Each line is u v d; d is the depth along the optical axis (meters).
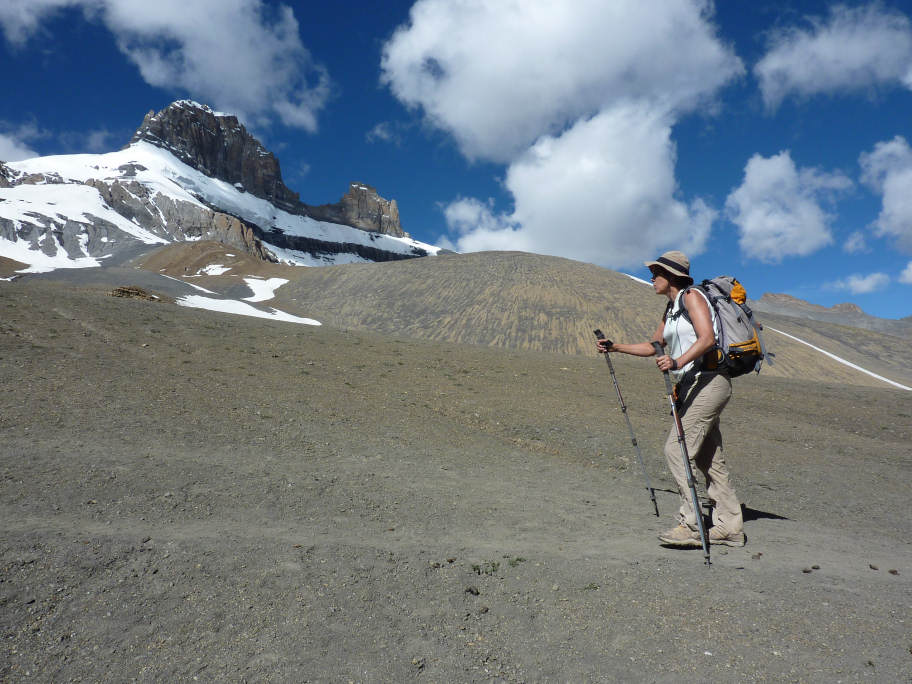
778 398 14.63
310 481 5.34
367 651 2.42
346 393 10.52
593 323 99.00
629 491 6.29
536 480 6.45
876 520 6.01
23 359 9.16
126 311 15.56
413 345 18.14
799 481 7.68
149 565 3.14
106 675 2.18
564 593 3.05
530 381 14.23
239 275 130.12
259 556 3.37
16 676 2.13
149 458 5.44
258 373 11.12
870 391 16.59
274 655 2.35
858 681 2.11
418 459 6.85
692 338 3.88
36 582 2.82
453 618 2.75
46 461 4.98
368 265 133.75
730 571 3.36
